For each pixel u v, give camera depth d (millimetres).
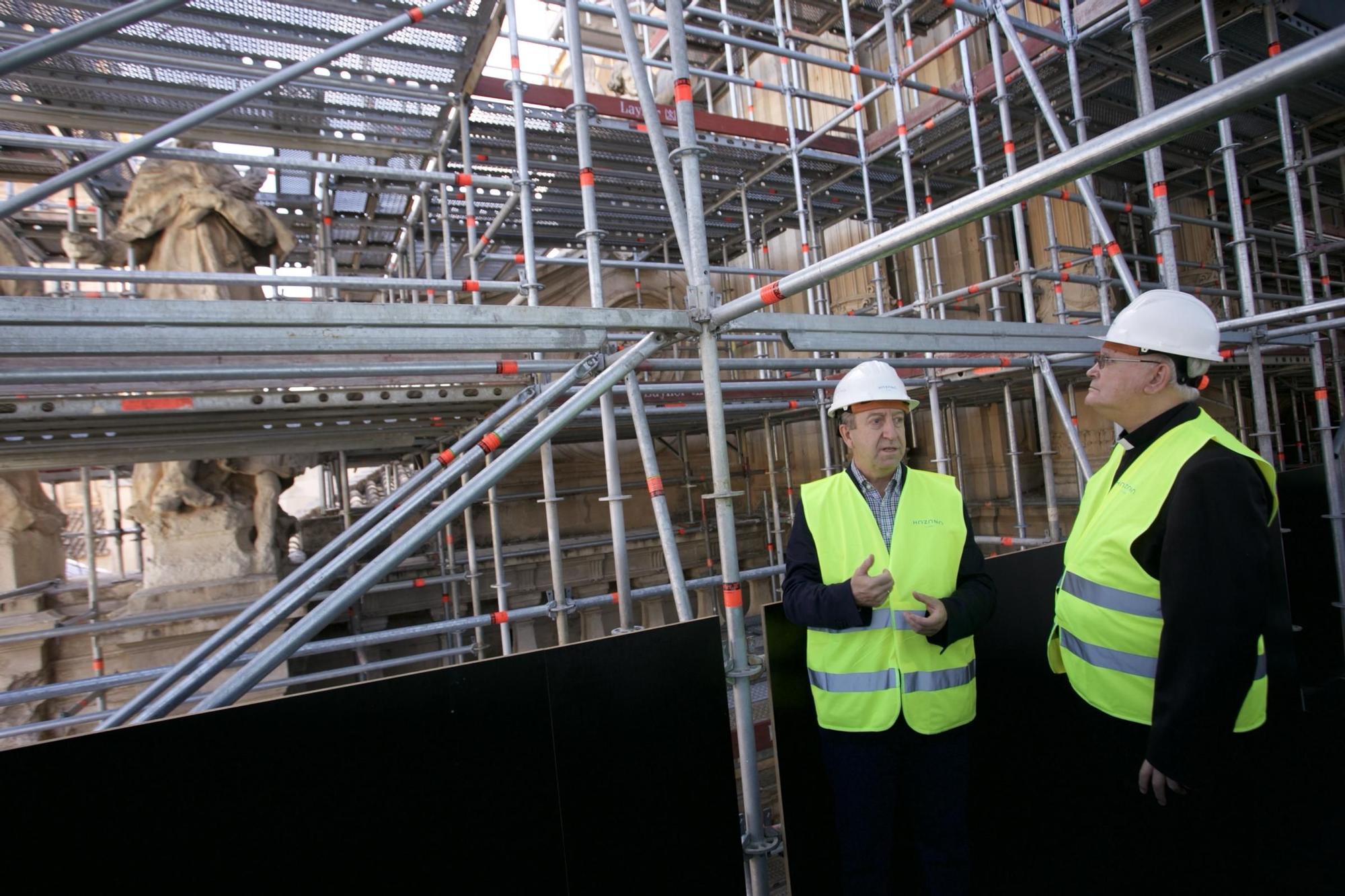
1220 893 1983
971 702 2199
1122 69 5266
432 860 1740
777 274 6449
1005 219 8352
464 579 6039
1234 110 1164
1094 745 3023
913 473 2332
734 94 10219
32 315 1572
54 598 6020
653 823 2076
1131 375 1918
